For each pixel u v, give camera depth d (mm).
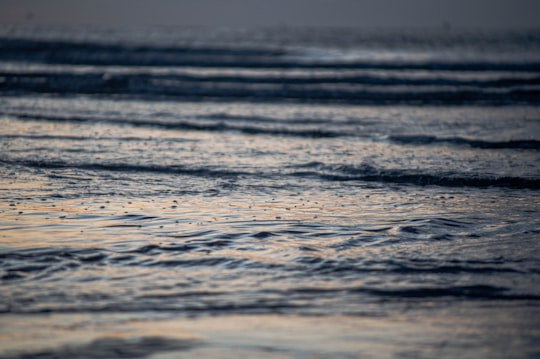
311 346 11438
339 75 69750
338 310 13102
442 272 15406
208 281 14734
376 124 43594
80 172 27156
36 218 19938
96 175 26672
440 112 50938
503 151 33469
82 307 13133
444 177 26844
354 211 21500
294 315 12852
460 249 17219
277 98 59281
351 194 24266
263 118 45781
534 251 17031
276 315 12836
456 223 19984
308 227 19359
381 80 68500
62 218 19984
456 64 86125
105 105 52375
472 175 27219
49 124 41094
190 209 21453
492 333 12008
